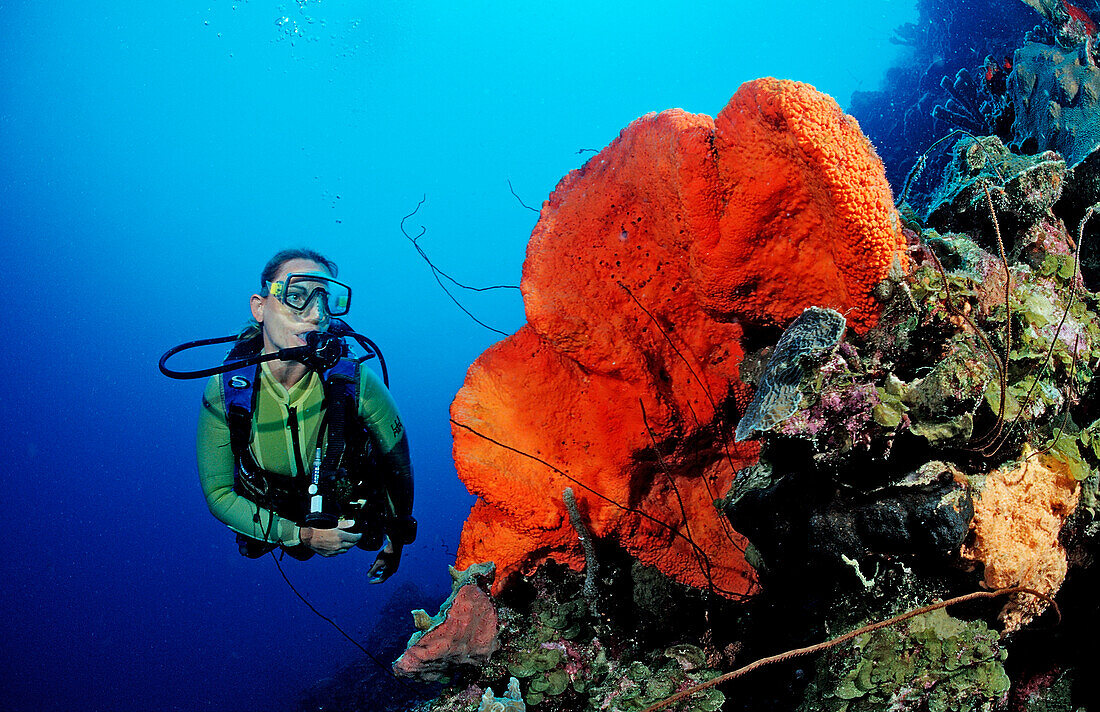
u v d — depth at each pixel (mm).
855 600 1811
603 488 2117
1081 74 3074
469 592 2098
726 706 2312
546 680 2145
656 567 2242
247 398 2576
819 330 1493
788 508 1760
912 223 1944
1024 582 1604
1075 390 1825
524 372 2211
